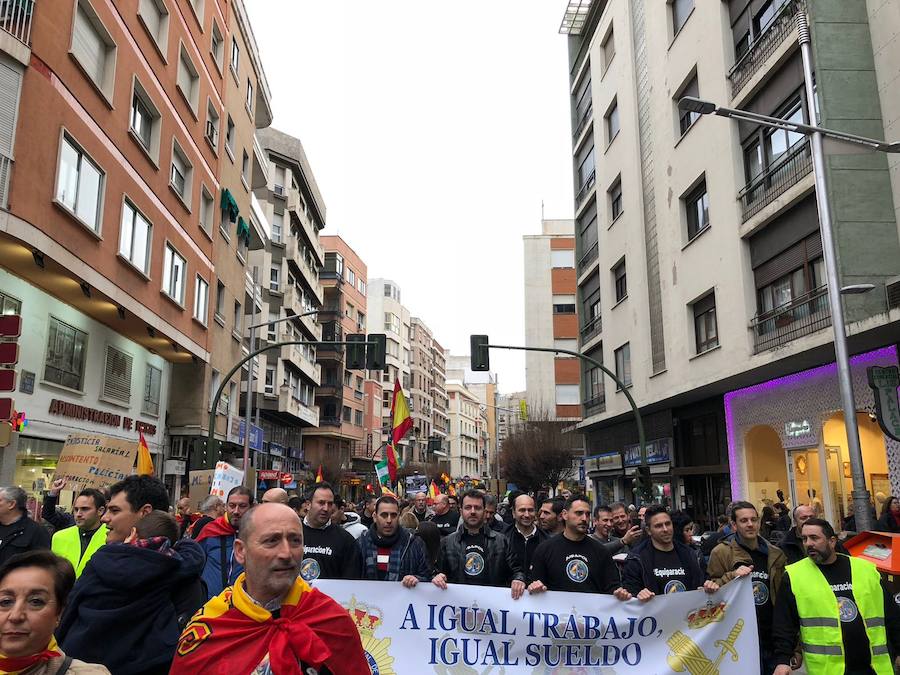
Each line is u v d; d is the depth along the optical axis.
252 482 18.20
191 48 23.27
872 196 14.44
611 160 29.81
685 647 5.60
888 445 14.20
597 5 33.19
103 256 16.30
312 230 51.81
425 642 5.44
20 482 14.40
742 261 18.44
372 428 71.75
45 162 13.66
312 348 53.53
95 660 3.32
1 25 13.11
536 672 5.48
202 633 2.66
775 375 18.22
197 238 24.09
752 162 18.55
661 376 23.50
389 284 88.00
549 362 50.88
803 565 4.99
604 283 30.55
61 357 16.38
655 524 6.17
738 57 19.33
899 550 5.97
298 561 2.74
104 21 16.44
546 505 8.41
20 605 2.61
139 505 4.21
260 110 36.78
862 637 4.74
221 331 27.56
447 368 146.12
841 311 11.41
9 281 14.38
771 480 19.86
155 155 20.12
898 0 14.14
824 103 14.72
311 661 2.62
